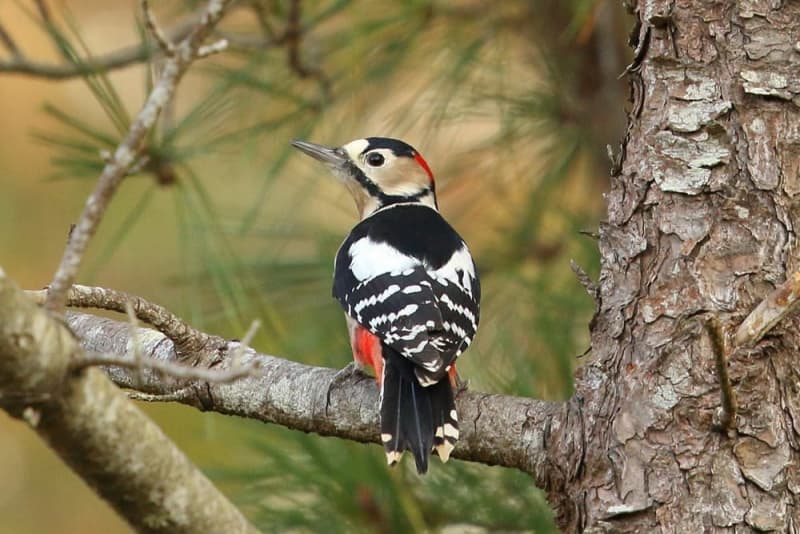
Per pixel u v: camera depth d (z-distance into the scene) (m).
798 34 7.35
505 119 11.36
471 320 9.59
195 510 5.60
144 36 10.17
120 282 14.03
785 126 7.31
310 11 10.84
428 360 8.59
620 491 7.14
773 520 6.91
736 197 7.27
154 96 5.59
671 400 7.11
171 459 5.54
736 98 7.34
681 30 7.50
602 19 11.63
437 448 7.93
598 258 10.76
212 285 10.67
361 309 9.41
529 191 11.63
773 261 7.20
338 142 11.27
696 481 6.99
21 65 10.30
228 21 11.41
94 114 15.75
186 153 9.82
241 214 11.65
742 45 7.38
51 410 5.22
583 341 10.62
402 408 8.35
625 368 7.32
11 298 5.02
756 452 6.98
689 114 7.42
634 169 7.58
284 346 10.42
